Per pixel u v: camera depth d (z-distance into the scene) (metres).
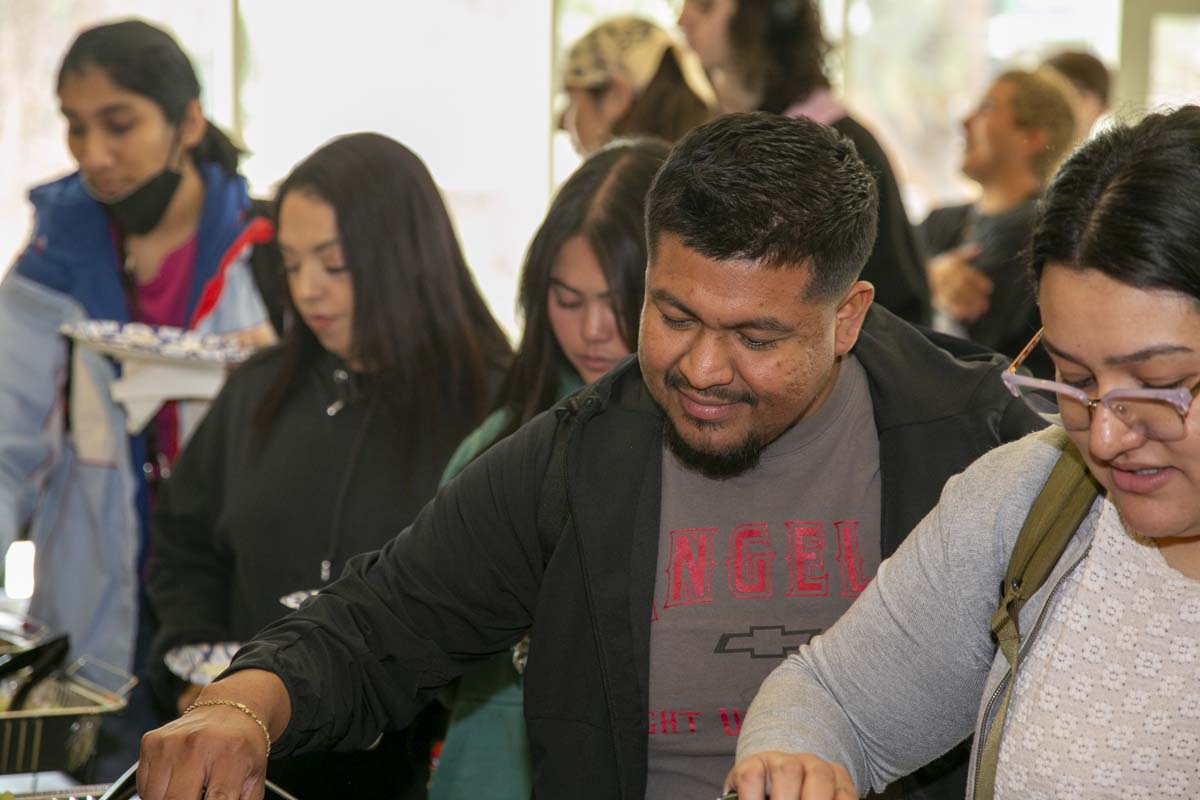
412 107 4.47
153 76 2.57
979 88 5.33
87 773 1.84
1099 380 0.95
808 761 1.10
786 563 1.40
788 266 1.20
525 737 1.75
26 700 1.77
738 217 1.19
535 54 4.53
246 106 4.31
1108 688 1.09
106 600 2.55
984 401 1.38
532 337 1.81
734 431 1.29
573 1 4.55
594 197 1.75
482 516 1.40
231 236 2.67
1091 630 1.10
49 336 2.61
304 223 2.01
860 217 1.26
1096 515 1.12
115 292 2.65
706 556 1.41
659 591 1.40
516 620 1.43
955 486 1.19
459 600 1.40
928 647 1.18
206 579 2.21
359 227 2.00
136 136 2.57
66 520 2.59
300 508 2.04
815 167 1.23
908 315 2.52
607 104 3.04
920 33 5.28
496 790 1.74
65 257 2.63
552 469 1.40
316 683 1.31
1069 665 1.10
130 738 2.47
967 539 1.16
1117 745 1.08
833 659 1.21
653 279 1.25
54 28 4.18
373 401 2.05
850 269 1.26
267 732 1.25
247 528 2.08
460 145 4.52
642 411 1.42
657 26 3.07
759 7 2.71
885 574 1.21
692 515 1.41
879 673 1.19
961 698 1.20
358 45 4.40
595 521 1.38
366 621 1.39
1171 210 0.90
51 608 2.59
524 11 4.51
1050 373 1.83
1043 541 1.11
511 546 1.40
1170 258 0.90
